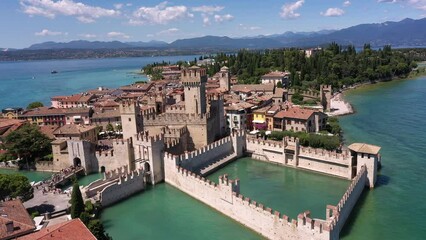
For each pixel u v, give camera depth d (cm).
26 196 8425
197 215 8556
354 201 8494
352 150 9819
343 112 19100
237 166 11881
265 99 18412
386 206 8512
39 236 5781
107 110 18338
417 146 12912
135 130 12194
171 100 16500
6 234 6084
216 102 13888
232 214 8212
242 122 15438
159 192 9931
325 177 10650
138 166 10538
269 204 8869
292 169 11469
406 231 7425
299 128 14800
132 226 8031
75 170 11200
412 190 9325
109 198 9094
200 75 12812
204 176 10931
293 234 6781
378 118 17612
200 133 12638
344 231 7406
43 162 12025
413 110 19038
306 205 8762
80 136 12800
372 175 9431
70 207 8194
